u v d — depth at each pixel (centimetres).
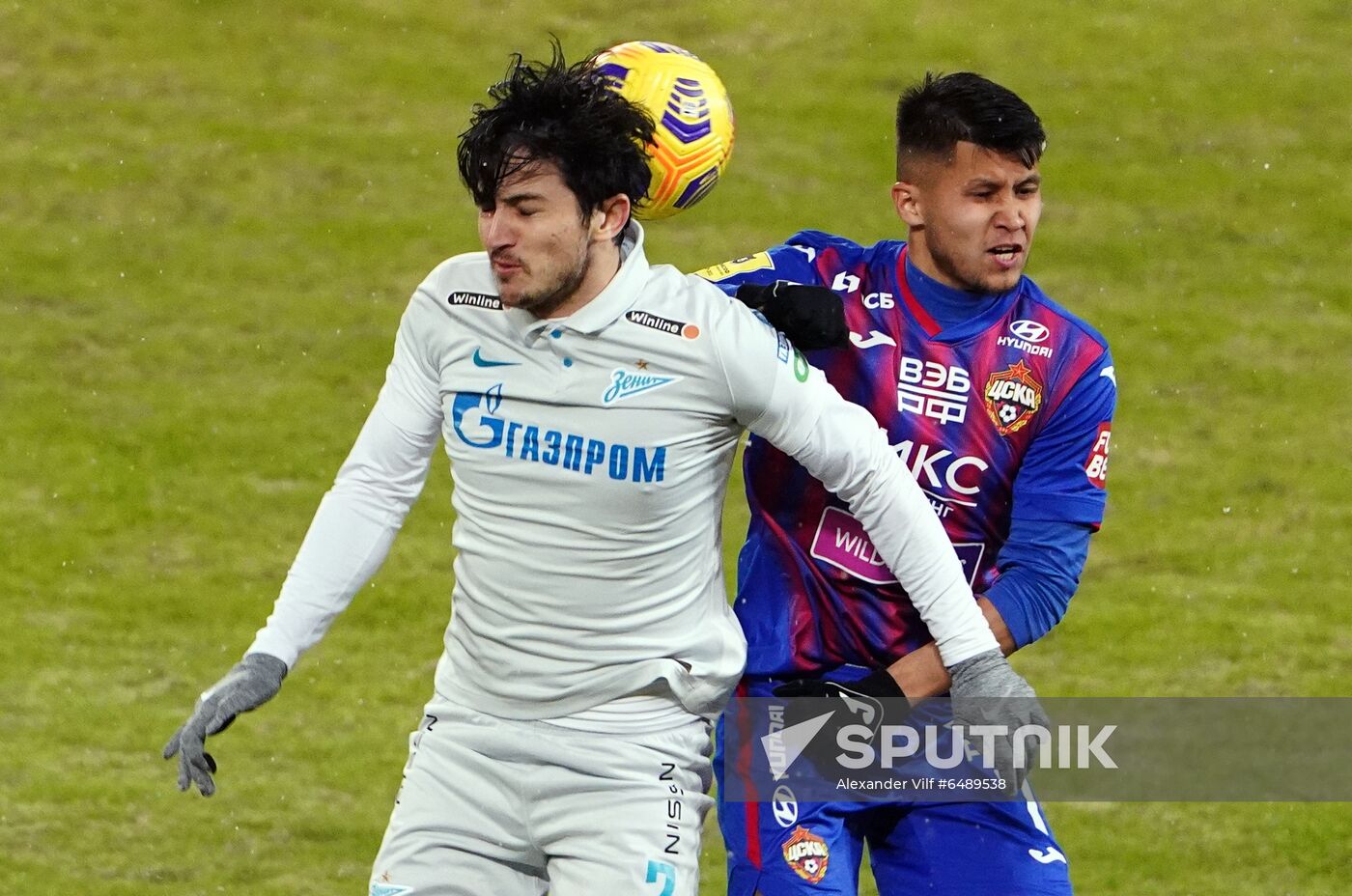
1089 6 5284
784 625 1391
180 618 2825
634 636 1267
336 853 2178
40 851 2144
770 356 1235
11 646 2708
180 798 2300
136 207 4206
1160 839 2272
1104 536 3195
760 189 4381
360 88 4756
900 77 4903
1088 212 4384
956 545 1390
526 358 1246
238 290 3919
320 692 2617
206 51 4859
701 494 1266
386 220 4219
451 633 1332
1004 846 1400
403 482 1341
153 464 3288
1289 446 3519
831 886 1390
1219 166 4594
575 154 1194
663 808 1288
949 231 1316
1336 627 2900
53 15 4928
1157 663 2775
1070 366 1357
